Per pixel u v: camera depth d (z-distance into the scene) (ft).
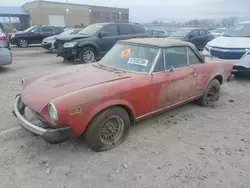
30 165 9.75
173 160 10.28
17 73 26.25
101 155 10.52
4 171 9.35
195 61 14.80
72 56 31.17
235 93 20.02
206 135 12.57
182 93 13.73
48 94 9.85
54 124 9.09
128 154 10.64
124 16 197.36
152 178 9.14
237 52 22.30
